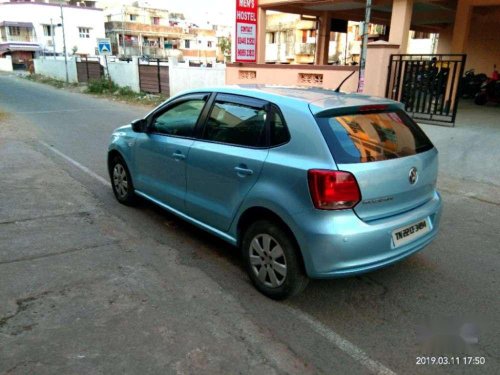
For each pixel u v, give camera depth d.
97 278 3.55
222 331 2.91
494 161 7.32
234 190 3.48
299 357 2.68
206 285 3.51
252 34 13.84
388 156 3.11
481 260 4.08
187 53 75.56
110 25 67.75
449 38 17.94
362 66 8.94
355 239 2.86
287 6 14.73
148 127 4.66
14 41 53.75
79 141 9.41
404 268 3.89
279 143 3.18
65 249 4.08
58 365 2.53
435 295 3.45
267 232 3.23
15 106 15.99
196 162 3.86
